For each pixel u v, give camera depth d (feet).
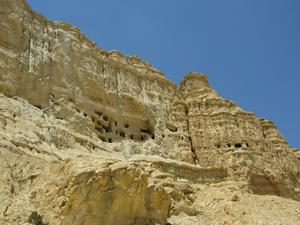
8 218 75.15
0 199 81.30
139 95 185.37
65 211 73.87
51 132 129.70
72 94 154.71
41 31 158.61
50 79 150.30
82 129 149.38
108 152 149.89
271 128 209.77
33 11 160.04
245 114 199.52
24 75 141.69
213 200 129.80
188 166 163.94
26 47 148.46
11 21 145.69
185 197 125.90
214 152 180.45
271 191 176.04
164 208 93.97
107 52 188.75
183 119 192.54
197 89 214.90
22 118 126.11
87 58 170.81
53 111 144.15
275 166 185.78
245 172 171.32
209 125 191.21
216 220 115.24
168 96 197.77
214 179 166.30
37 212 76.74
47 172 93.40
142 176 86.02
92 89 165.58
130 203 83.41
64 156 122.11
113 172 80.69
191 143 185.57
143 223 86.17
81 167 79.10
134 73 191.31
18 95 137.39
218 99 203.00
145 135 178.09
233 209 120.37
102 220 78.43
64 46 161.48
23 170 95.25
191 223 106.32
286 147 203.51
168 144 177.47
